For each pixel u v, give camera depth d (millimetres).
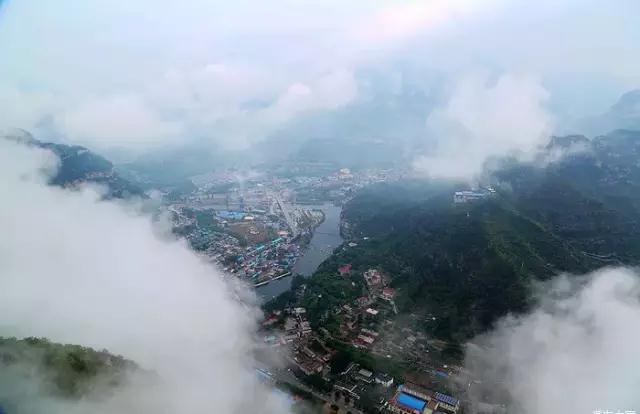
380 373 186750
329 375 188625
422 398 168750
